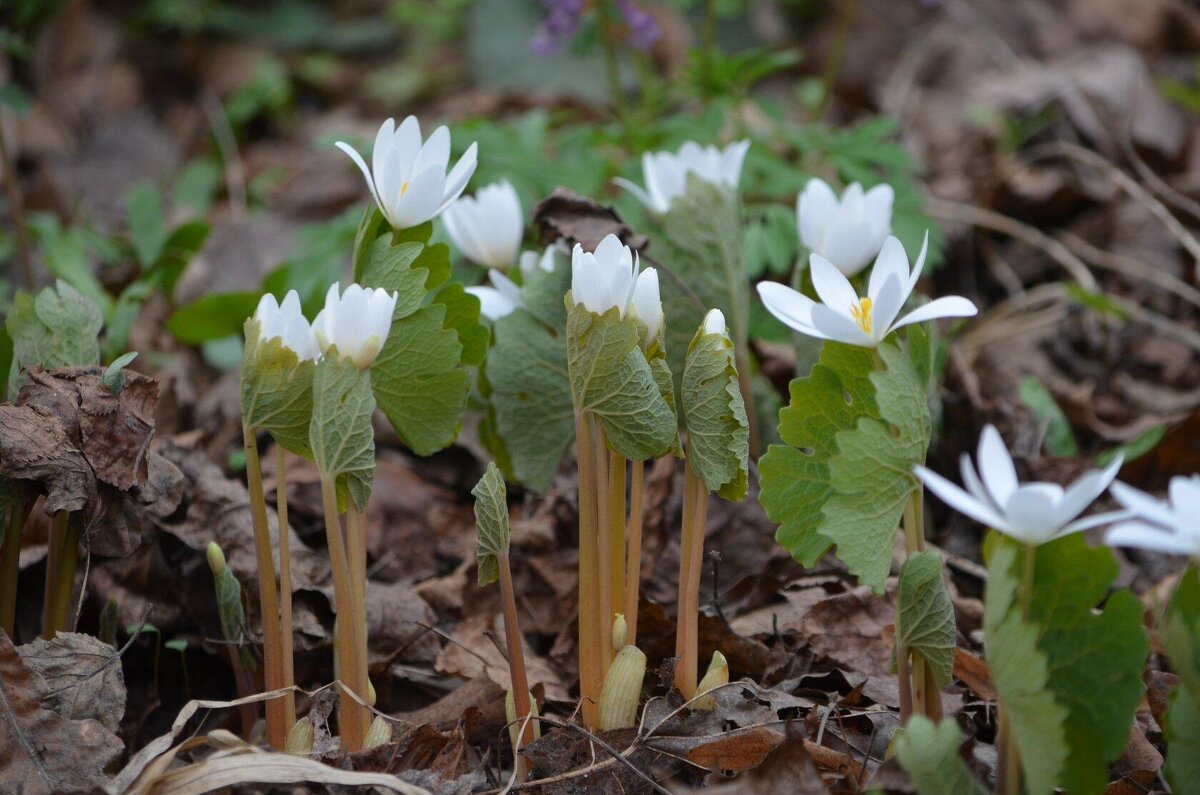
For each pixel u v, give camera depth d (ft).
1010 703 1.34
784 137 2.33
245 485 1.86
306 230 2.33
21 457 1.50
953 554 1.95
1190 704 1.35
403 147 1.55
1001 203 2.87
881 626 1.72
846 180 2.27
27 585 1.74
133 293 1.98
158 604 1.73
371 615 1.76
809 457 1.44
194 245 2.30
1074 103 3.11
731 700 1.56
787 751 1.41
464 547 1.97
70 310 1.59
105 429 1.54
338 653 1.57
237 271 2.84
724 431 1.46
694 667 1.53
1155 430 2.00
